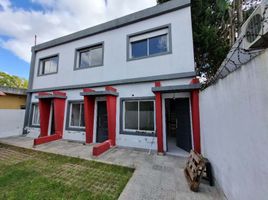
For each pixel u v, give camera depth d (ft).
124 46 25.12
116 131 23.73
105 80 26.07
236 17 28.35
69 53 30.94
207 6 28.53
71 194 10.47
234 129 8.04
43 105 29.91
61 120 28.68
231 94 8.36
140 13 23.79
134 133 22.38
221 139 10.23
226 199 9.39
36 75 34.83
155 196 10.07
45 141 24.97
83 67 28.71
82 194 10.50
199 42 28.07
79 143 25.62
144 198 9.84
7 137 31.30
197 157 12.16
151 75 22.40
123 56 24.95
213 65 31.17
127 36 24.95
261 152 5.49
